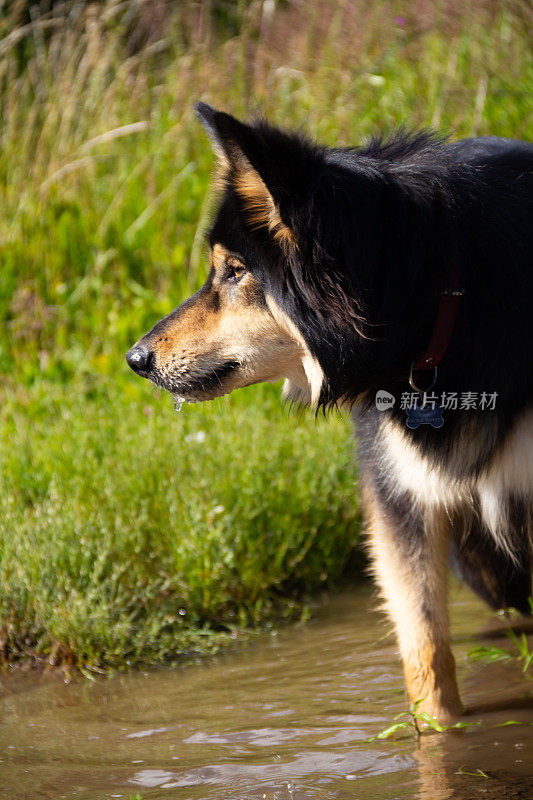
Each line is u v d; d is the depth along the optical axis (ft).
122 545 18.98
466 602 19.58
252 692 15.65
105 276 32.32
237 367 14.42
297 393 16.11
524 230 13.12
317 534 21.20
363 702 14.89
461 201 13.02
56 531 18.79
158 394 25.73
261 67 37.19
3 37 38.47
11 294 31.81
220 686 16.05
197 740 13.88
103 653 17.39
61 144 34.73
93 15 36.40
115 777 12.77
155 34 39.96
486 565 17.93
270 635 18.43
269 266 13.15
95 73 35.86
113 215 33.42
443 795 11.48
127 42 40.09
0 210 33.27
